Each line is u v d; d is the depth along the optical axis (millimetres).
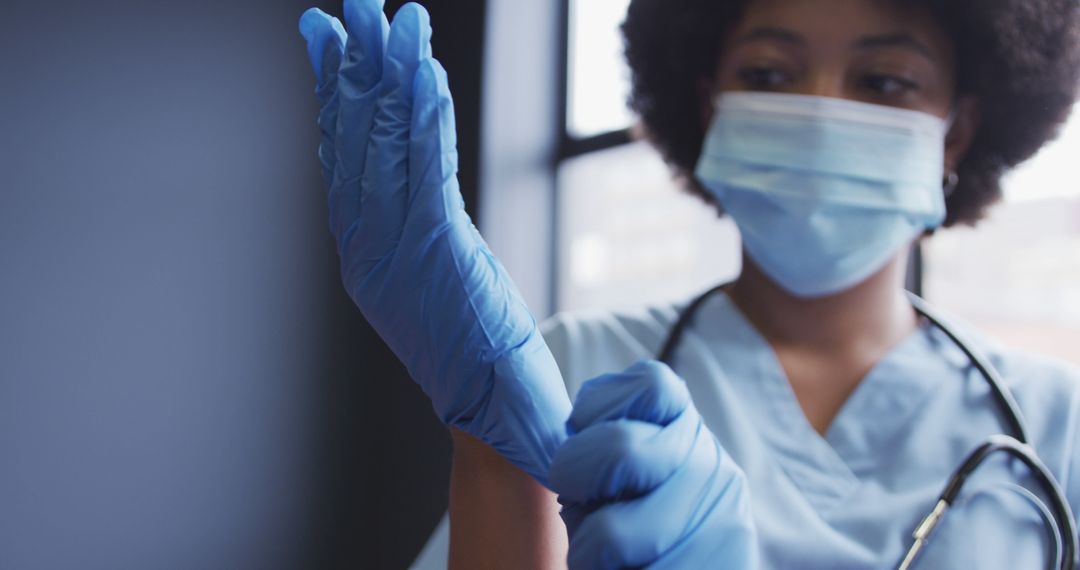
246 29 2592
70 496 2203
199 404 2412
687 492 541
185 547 2357
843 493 803
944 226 1047
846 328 899
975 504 752
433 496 2482
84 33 2305
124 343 2311
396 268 580
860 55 854
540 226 2527
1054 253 1485
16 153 2191
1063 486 787
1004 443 761
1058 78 918
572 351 958
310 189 2699
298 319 2623
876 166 857
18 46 2207
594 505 547
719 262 2314
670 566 531
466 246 581
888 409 840
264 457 2516
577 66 2545
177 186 2422
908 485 793
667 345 930
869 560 744
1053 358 887
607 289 2535
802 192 858
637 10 1103
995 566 722
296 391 2592
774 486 810
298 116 2691
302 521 2568
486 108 2447
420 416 2549
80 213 2270
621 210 2523
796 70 882
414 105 575
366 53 599
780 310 916
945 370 862
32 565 2139
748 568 560
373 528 2674
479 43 2471
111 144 2328
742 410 866
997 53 873
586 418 561
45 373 2191
